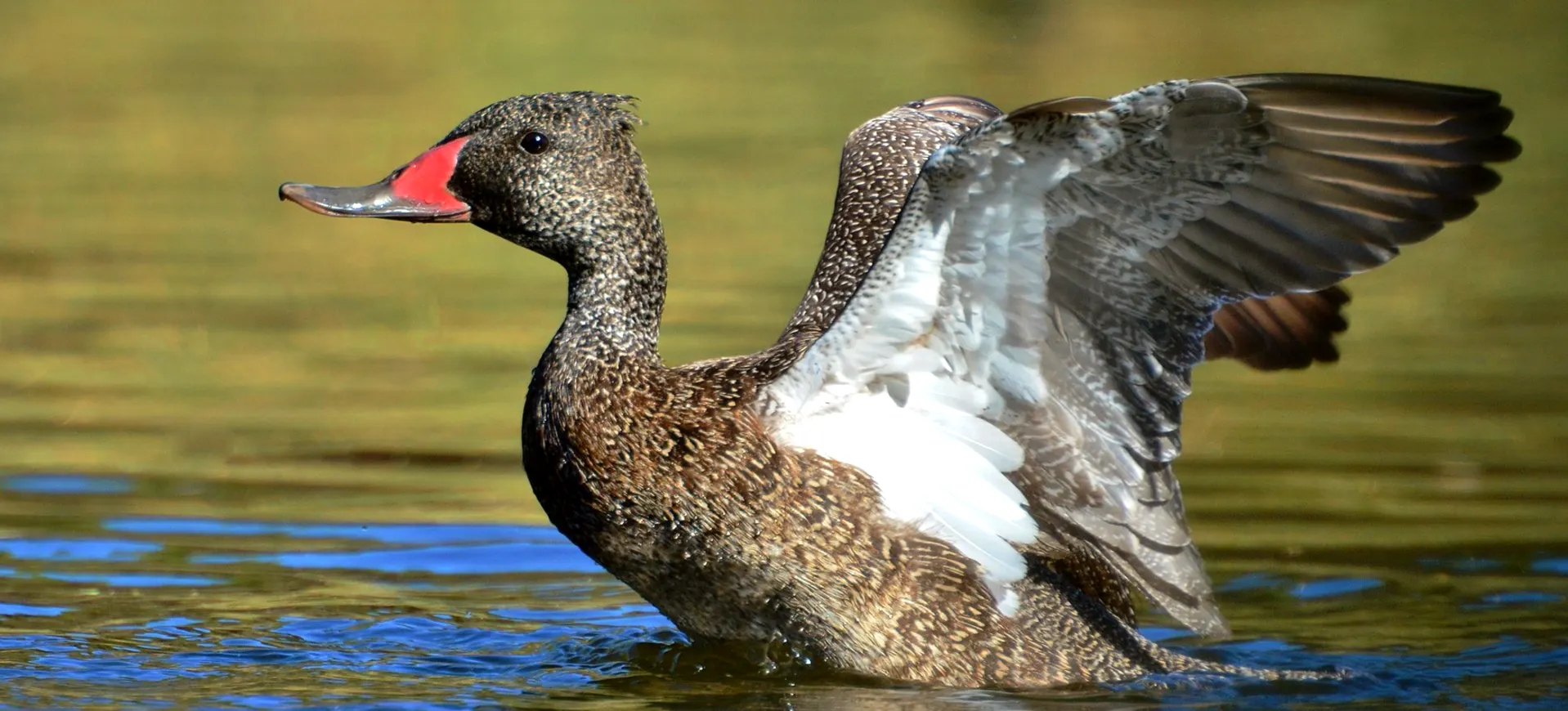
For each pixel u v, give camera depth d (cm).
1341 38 3192
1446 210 846
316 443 1439
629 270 988
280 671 973
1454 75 2856
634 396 959
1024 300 879
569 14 3466
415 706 917
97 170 2361
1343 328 983
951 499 938
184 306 1830
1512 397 1548
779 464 935
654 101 2723
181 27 3338
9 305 1802
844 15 3538
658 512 948
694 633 1003
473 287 1955
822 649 972
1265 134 825
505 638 1048
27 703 904
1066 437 922
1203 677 970
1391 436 1452
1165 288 873
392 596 1124
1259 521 1267
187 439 1438
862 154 1189
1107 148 813
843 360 917
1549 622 1084
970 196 838
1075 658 962
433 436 1460
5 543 1195
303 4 3584
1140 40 3206
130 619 1058
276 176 2311
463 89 2767
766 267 1930
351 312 1831
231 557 1186
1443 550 1206
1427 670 997
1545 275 1975
